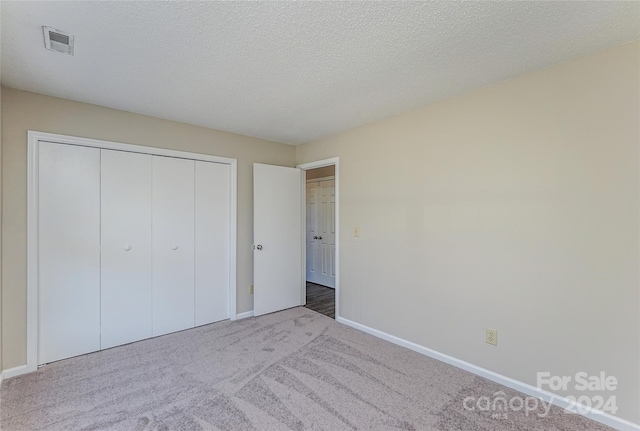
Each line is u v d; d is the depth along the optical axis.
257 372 2.32
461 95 2.40
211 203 3.39
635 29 1.57
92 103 2.59
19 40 1.66
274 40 1.67
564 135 1.91
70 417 1.79
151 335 2.98
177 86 2.26
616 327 1.74
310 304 4.17
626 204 1.70
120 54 1.81
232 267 3.51
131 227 2.86
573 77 1.87
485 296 2.27
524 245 2.07
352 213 3.32
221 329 3.22
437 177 2.56
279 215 3.86
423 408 1.90
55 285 2.49
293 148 4.14
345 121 3.07
